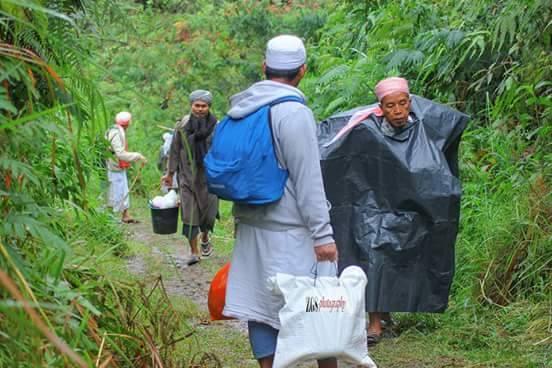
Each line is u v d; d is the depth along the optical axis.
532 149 9.02
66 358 3.45
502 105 8.98
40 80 4.06
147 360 4.70
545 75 8.68
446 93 10.78
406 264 6.57
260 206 5.07
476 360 6.36
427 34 11.00
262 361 5.20
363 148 6.60
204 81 19.38
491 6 10.30
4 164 3.44
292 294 4.85
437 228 6.54
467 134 9.72
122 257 10.18
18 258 3.38
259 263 5.12
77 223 4.82
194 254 10.70
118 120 12.80
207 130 10.63
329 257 5.02
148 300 4.96
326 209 5.00
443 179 6.52
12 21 3.79
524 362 6.21
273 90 5.07
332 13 17.86
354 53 14.13
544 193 7.74
